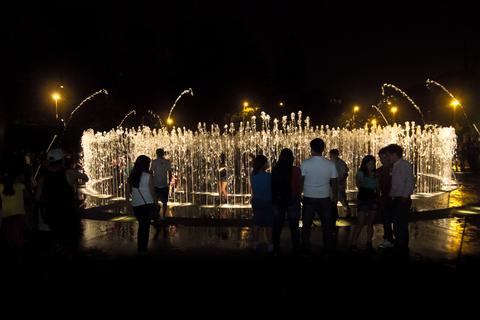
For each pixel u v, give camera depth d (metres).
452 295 7.01
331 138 24.11
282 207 9.16
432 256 9.34
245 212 14.36
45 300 7.07
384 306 6.57
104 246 10.52
